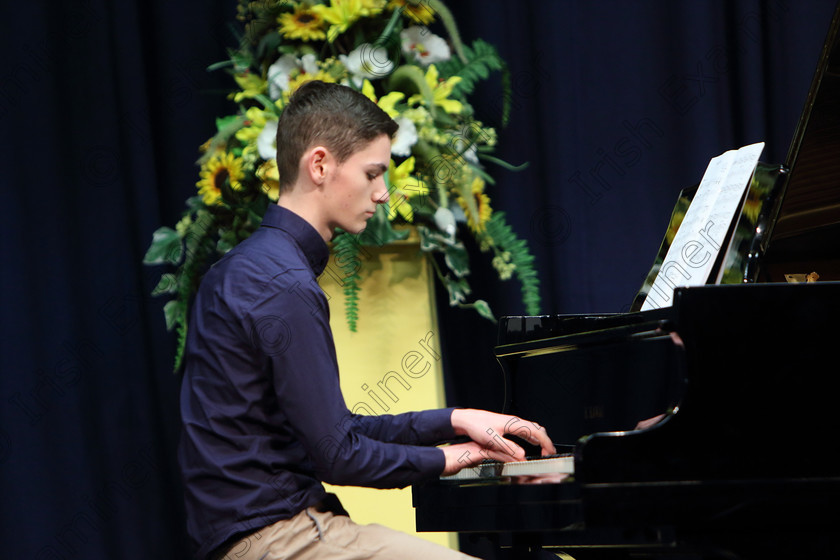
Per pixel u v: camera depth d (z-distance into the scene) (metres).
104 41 4.50
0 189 4.32
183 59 4.56
